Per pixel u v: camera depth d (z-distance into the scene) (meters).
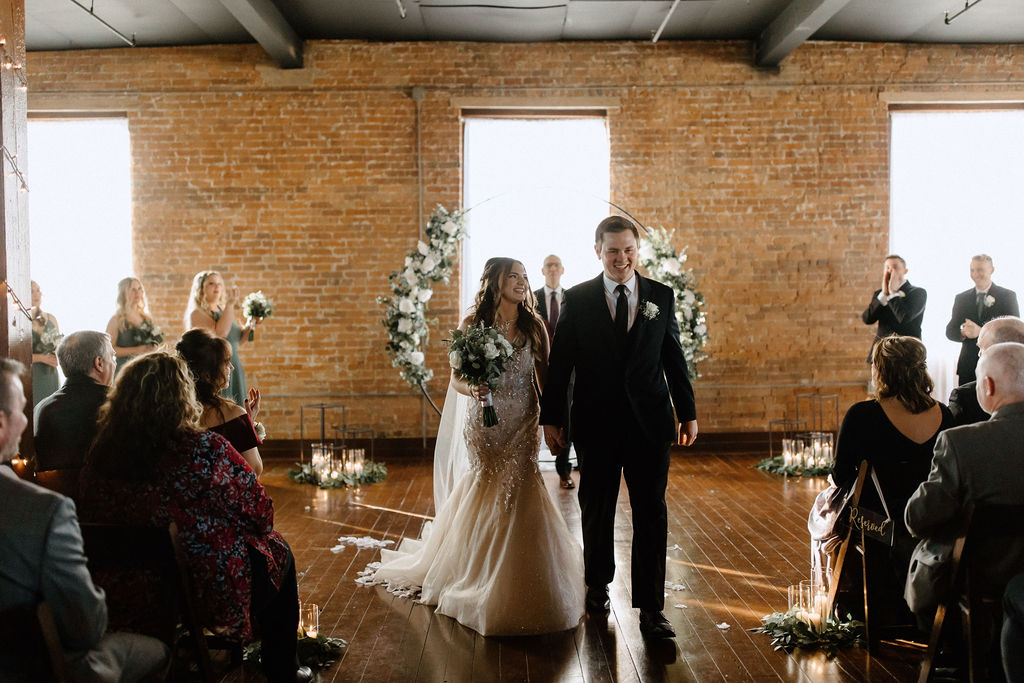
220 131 8.04
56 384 6.20
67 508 1.97
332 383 8.15
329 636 3.63
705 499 6.22
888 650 3.39
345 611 3.95
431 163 8.09
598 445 3.71
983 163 8.34
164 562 2.34
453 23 7.55
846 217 8.23
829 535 3.59
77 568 1.96
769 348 8.26
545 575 3.66
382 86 8.05
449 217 7.35
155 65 8.00
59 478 2.75
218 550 2.56
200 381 3.22
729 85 8.13
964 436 2.70
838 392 8.27
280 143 8.05
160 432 2.53
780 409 8.29
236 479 2.62
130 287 6.60
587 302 3.70
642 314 3.63
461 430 4.33
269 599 2.74
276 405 8.14
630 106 8.14
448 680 3.19
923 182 8.31
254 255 8.09
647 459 3.61
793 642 3.46
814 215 8.22
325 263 8.11
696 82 8.12
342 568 4.63
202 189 8.07
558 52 8.10
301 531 5.44
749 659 3.34
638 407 3.60
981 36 8.01
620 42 8.10
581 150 8.27
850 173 8.21
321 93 8.03
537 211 8.27
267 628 2.93
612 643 3.53
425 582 4.06
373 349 8.15
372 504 6.19
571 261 8.28
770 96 8.15
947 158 8.33
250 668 3.28
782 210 8.20
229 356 3.32
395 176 8.09
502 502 3.75
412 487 6.78
